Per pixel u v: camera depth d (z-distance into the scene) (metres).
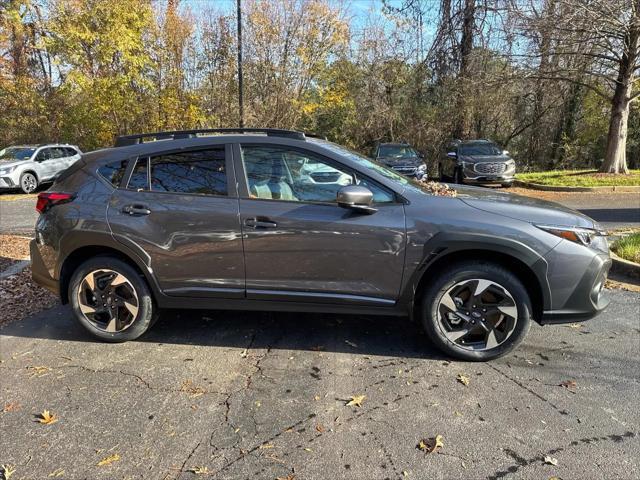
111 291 3.80
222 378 3.32
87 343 3.89
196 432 2.73
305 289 3.55
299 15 20.30
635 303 4.68
